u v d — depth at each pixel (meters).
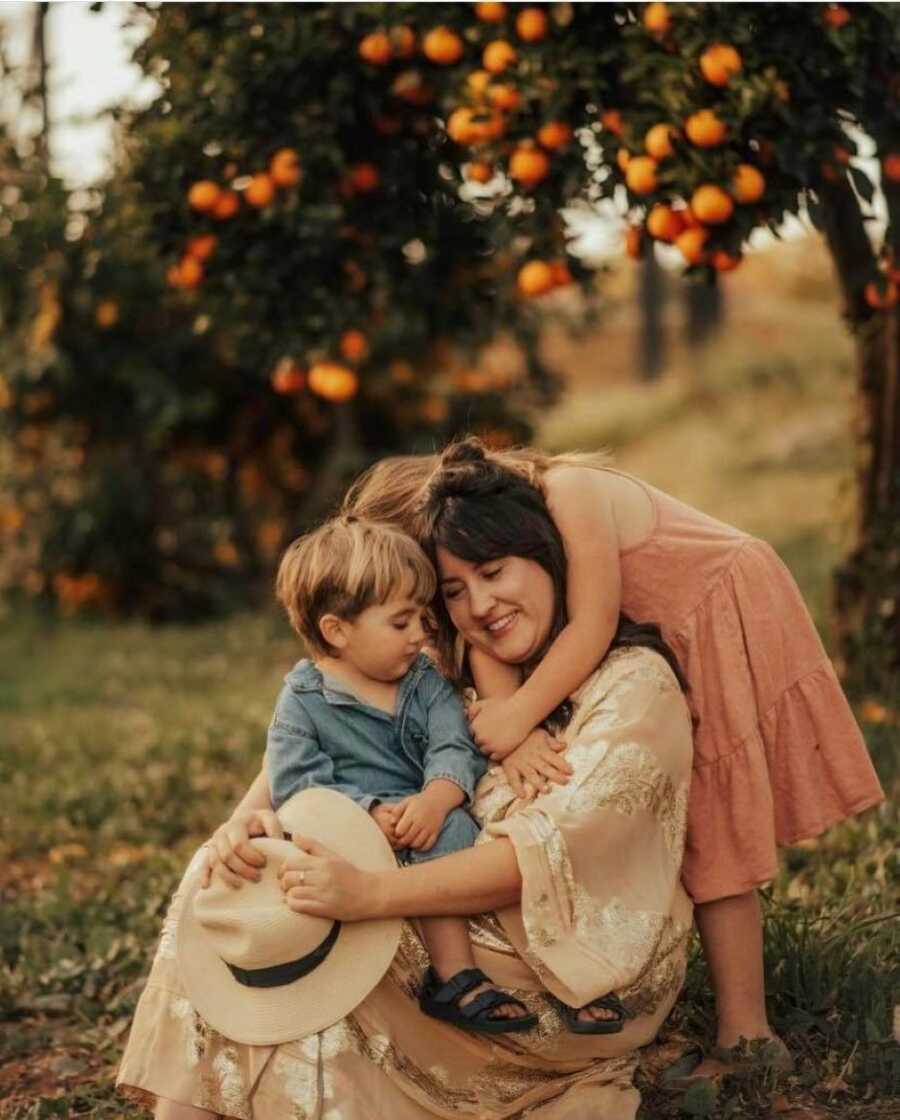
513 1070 3.25
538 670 3.37
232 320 6.62
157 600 12.55
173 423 11.75
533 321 12.21
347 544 3.36
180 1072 3.15
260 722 7.73
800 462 18.11
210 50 5.94
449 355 11.70
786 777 3.56
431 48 5.52
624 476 3.62
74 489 12.54
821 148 4.93
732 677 3.49
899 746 5.92
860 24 4.85
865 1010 3.72
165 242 6.32
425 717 3.42
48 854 6.11
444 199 6.45
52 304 10.57
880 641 6.76
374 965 3.15
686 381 22.95
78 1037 4.29
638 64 5.03
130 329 11.35
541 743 3.32
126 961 4.69
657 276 27.70
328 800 3.25
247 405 12.34
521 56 5.25
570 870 3.15
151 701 8.85
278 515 12.79
